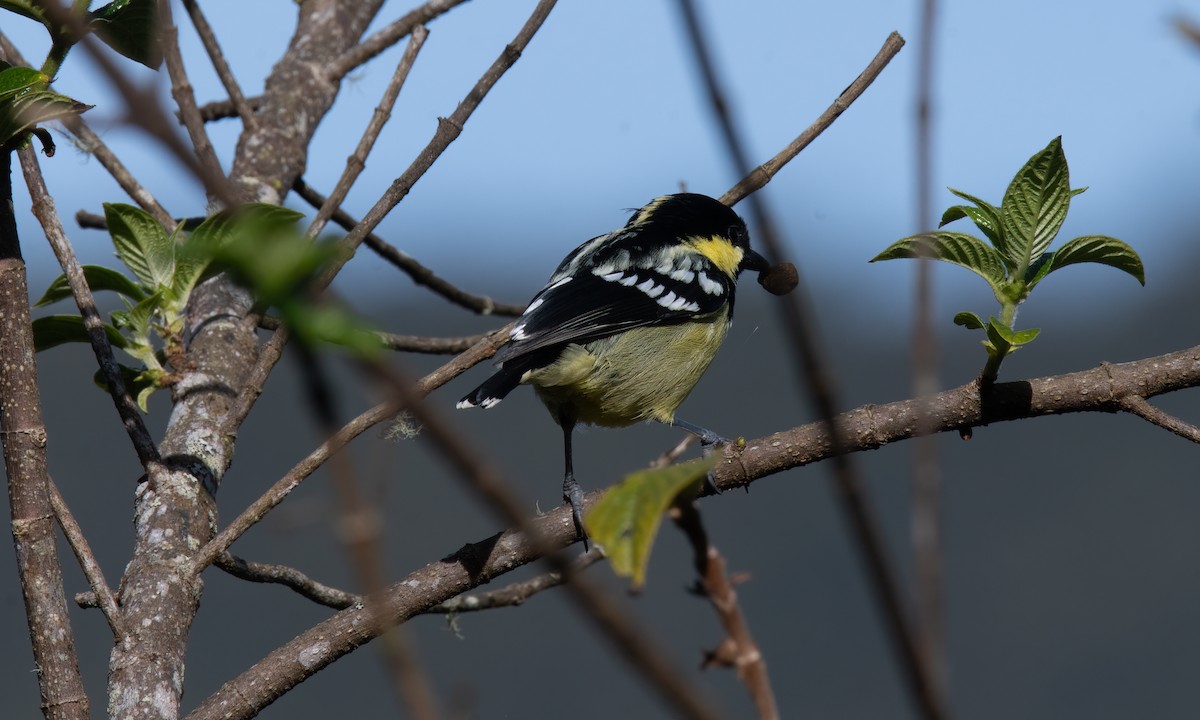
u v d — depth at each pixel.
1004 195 7.26
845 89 9.10
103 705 18.70
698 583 2.74
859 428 7.97
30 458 6.48
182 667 7.28
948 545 23.98
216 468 8.52
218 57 11.90
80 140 9.41
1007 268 7.47
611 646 2.13
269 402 24.52
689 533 2.75
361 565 2.20
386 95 8.72
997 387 7.77
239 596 21.16
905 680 2.21
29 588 6.37
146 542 7.83
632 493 2.91
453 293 12.32
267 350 8.89
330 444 1.91
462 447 1.98
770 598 22.20
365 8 13.52
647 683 2.11
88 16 6.76
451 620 8.65
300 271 1.91
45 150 6.77
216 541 7.52
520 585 8.40
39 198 7.95
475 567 7.82
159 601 7.38
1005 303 7.46
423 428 2.26
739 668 2.67
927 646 2.24
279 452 23.52
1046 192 7.23
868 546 2.21
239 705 7.19
